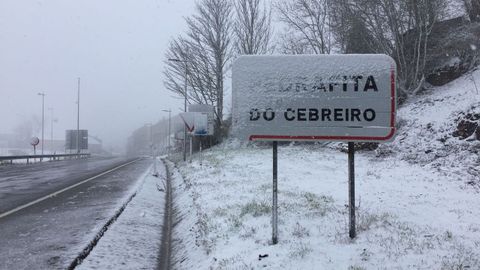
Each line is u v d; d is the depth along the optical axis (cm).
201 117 2970
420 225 880
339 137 705
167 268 729
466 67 2689
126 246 813
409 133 2228
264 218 892
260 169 1922
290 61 717
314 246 691
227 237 780
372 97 701
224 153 3253
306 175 1694
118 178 2116
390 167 1853
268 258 641
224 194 1226
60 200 1336
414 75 2852
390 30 3034
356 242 711
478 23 2634
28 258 703
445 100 2377
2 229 918
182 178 2011
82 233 876
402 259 627
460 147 1811
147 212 1164
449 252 671
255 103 719
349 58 707
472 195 1261
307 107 711
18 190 1600
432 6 2738
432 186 1410
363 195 1248
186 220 1026
